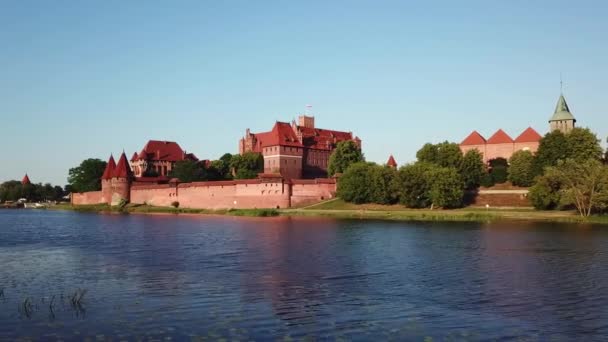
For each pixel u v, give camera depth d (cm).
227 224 9125
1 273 4006
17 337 2352
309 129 19812
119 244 6009
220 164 18175
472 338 2334
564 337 2356
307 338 2322
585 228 7369
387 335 2369
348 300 3030
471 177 13188
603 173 8850
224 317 2653
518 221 8800
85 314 2723
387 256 4806
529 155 12988
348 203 12706
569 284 3481
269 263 4422
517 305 2916
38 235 7362
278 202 13125
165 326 2498
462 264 4328
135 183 16775
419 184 11544
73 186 19175
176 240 6384
